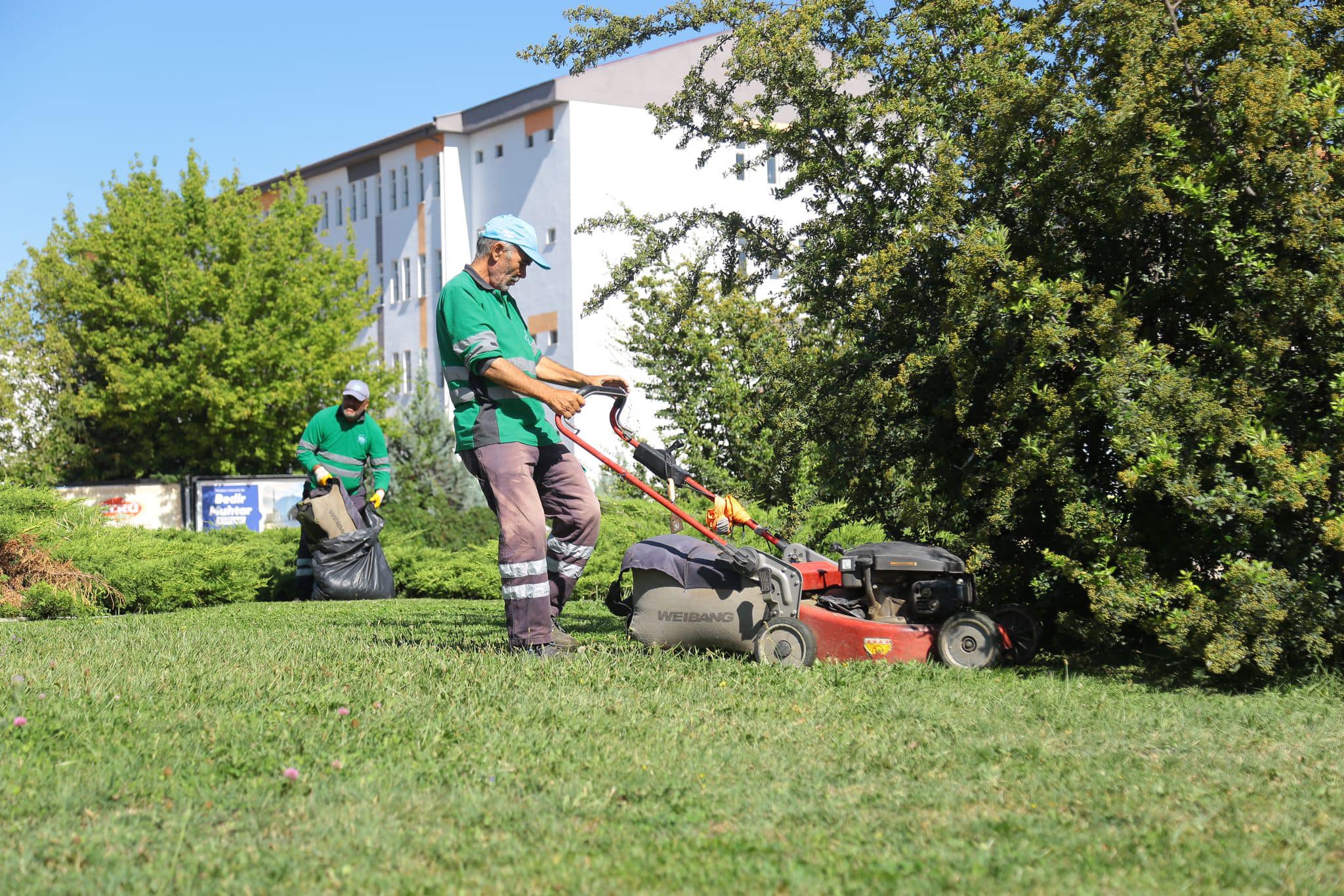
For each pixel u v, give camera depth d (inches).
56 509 490.9
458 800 147.6
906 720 196.2
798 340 378.9
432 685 216.7
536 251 273.7
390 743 174.4
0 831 134.5
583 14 411.2
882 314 300.7
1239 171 246.8
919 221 296.5
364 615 404.8
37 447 1306.6
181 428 1286.9
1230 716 208.1
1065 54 285.1
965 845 133.2
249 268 1254.9
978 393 283.4
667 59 1455.5
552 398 262.5
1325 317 236.7
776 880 121.6
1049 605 284.7
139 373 1259.8
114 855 126.8
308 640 291.1
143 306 1229.7
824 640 260.8
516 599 264.7
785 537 412.5
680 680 229.9
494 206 1565.0
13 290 1336.1
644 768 163.0
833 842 133.6
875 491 312.5
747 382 597.3
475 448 267.7
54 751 166.2
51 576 430.3
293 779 154.3
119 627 341.4
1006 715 202.7
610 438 1352.1
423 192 1680.6
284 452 1298.0
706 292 608.7
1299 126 238.8
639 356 655.1
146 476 1381.6
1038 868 125.8
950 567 261.4
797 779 160.2
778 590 253.3
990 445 269.1
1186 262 258.4
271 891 118.4
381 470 515.8
